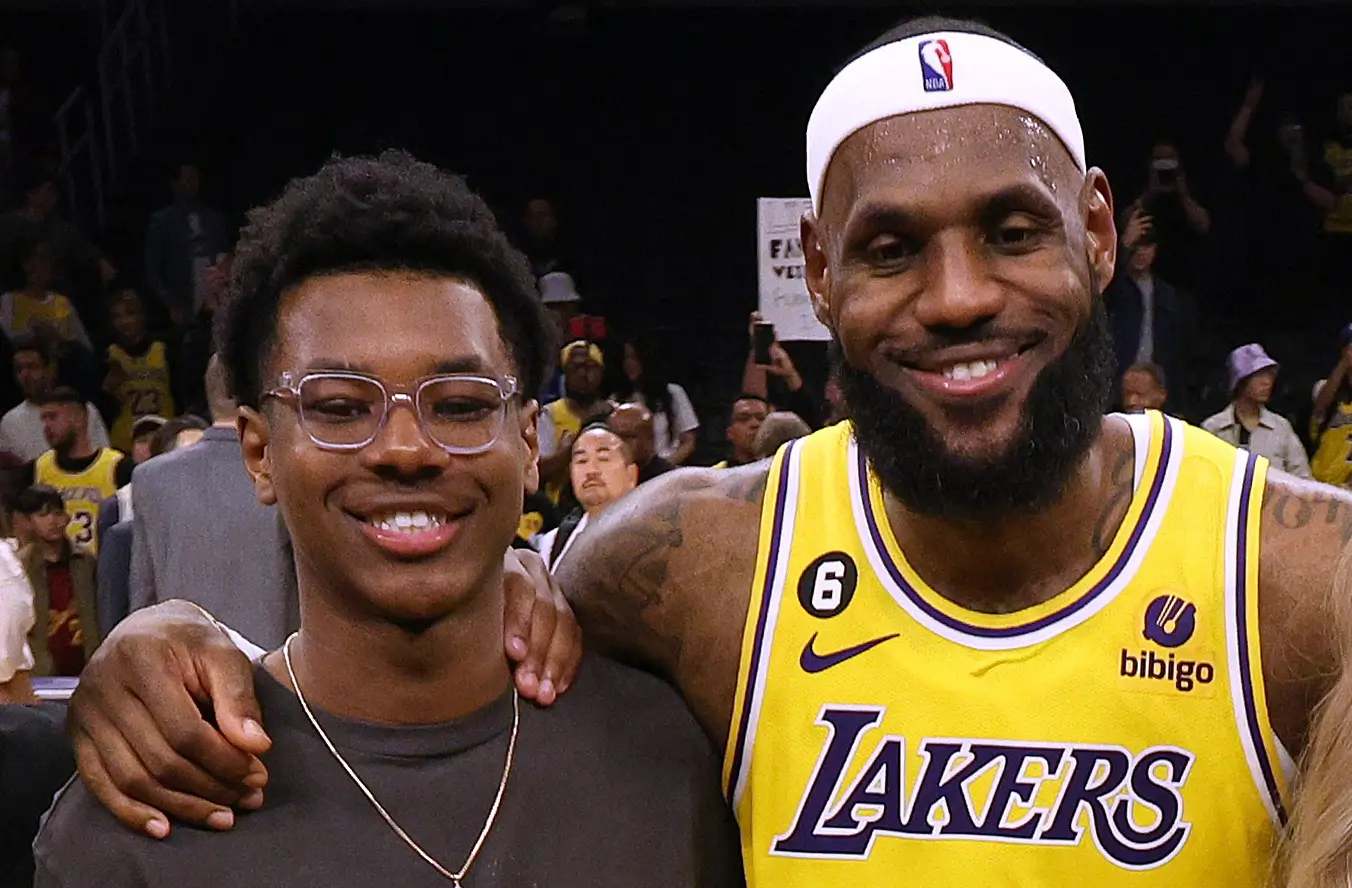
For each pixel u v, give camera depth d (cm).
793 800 154
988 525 148
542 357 148
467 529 137
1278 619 147
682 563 162
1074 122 152
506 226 852
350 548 135
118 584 376
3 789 195
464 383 134
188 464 331
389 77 930
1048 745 148
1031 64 147
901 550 156
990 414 144
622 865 142
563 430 555
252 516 329
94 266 801
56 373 658
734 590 160
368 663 139
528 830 141
